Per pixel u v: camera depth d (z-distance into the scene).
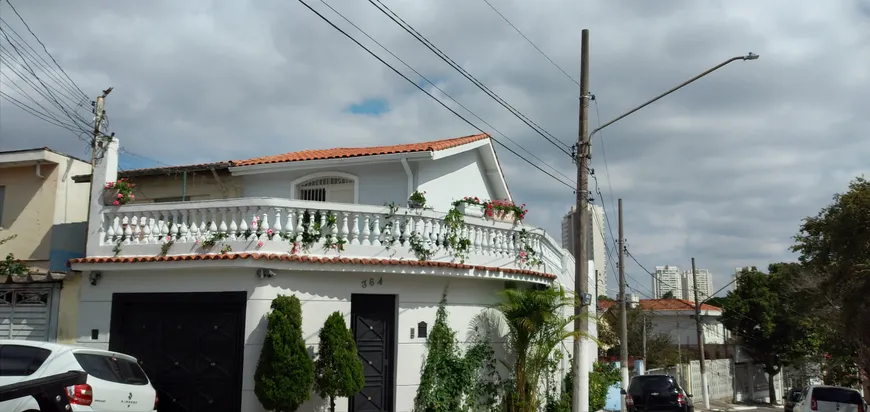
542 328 15.76
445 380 14.62
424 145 18.80
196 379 13.37
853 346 32.00
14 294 14.77
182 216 13.73
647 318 43.47
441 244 14.66
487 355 15.62
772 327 46.25
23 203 17.47
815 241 28.09
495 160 21.34
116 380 10.93
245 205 13.27
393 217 14.16
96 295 14.18
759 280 47.94
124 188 14.20
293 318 12.50
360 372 12.83
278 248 13.15
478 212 16.75
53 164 17.47
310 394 12.55
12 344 10.44
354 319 13.98
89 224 14.20
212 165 18.84
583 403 14.97
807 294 29.67
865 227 23.94
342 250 13.56
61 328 14.27
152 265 13.34
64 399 5.82
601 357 36.84
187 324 13.64
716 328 53.50
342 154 18.38
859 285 23.58
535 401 16.03
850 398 23.47
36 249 17.09
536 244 17.19
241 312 13.20
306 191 18.94
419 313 14.53
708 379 44.56
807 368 50.78
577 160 15.99
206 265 12.96
